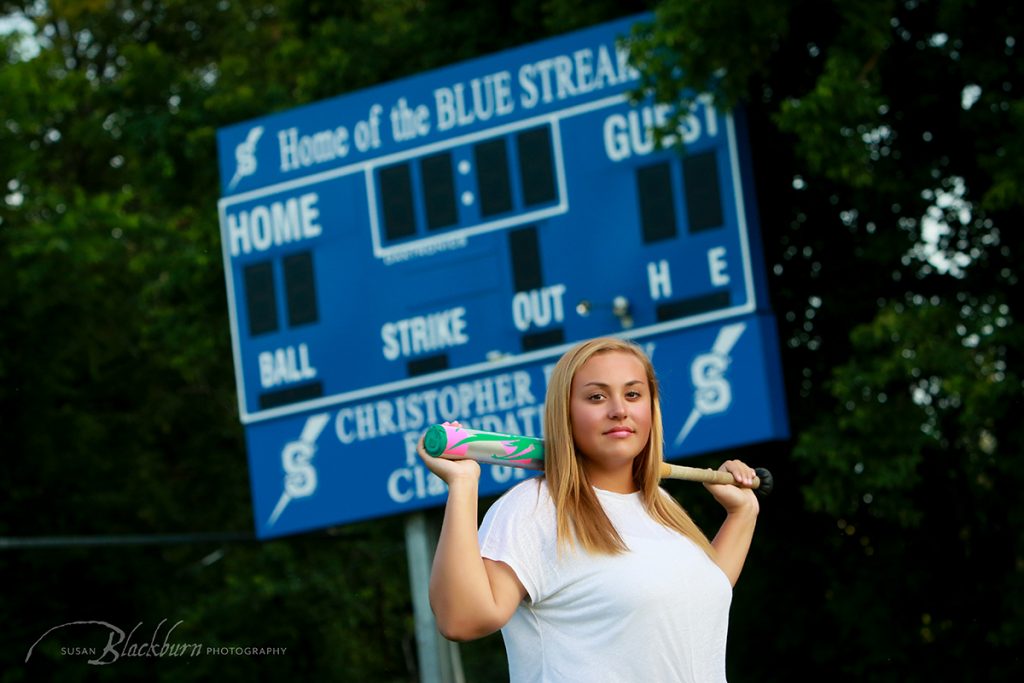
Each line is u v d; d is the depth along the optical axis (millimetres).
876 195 15953
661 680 3609
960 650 16016
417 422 14602
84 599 23438
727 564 4203
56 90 23125
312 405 15023
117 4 29859
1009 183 13891
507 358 14281
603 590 3625
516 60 14680
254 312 15336
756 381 13344
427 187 14836
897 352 14125
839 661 16734
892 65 16156
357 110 15234
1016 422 15266
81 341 23453
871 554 16484
